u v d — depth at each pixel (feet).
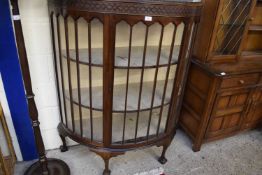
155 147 5.77
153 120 4.99
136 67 3.72
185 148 5.82
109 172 4.72
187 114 5.90
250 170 5.26
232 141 6.22
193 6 3.58
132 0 3.12
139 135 4.60
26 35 4.03
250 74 5.08
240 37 5.24
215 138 5.78
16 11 2.98
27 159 5.10
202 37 5.01
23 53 3.26
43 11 3.96
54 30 3.98
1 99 4.28
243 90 5.25
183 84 4.66
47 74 4.54
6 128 4.49
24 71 3.40
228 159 5.55
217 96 4.96
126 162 5.25
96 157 5.35
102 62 3.65
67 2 3.28
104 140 4.33
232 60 5.41
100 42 4.37
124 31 4.39
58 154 5.36
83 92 4.50
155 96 4.52
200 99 5.26
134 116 5.10
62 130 4.83
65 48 3.98
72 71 4.33
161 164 5.26
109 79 3.71
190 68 5.44
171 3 3.30
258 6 5.55
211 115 5.21
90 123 4.41
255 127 6.48
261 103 5.90
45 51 4.30
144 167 5.14
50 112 4.98
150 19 3.31
